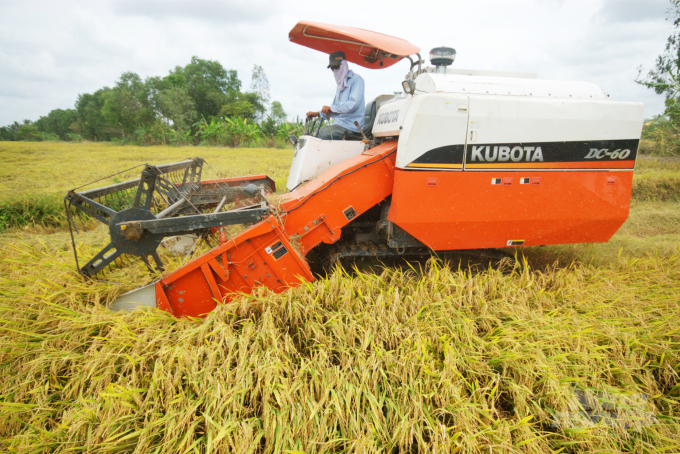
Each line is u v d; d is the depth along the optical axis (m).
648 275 3.64
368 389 2.18
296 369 2.31
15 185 8.50
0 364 2.50
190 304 2.98
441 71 3.77
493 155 3.25
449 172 3.23
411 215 3.27
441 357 2.48
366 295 2.95
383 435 2.04
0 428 2.22
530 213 3.43
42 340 2.67
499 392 2.30
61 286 3.08
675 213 6.16
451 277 3.18
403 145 3.16
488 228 3.44
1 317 2.84
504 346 2.58
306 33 4.04
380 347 2.45
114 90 48.00
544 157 3.32
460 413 2.06
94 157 16.83
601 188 3.47
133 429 2.06
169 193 3.50
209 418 1.95
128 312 2.86
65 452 2.00
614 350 2.62
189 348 2.43
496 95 3.29
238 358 2.32
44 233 5.62
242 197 4.24
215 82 57.03
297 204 3.28
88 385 2.43
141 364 2.32
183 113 40.50
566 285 3.38
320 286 2.87
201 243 4.08
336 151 4.05
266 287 2.93
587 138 3.35
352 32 3.59
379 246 3.77
